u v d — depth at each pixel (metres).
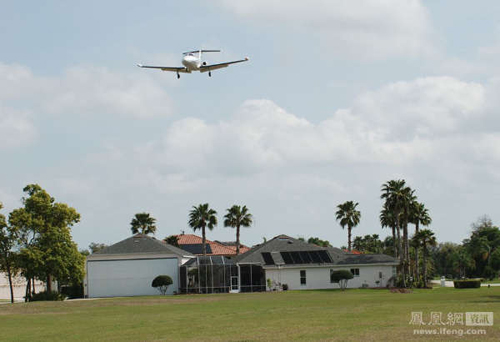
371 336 20.86
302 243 78.94
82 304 49.19
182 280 73.62
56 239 59.72
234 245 132.62
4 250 59.34
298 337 21.38
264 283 72.94
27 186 60.97
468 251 140.50
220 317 31.72
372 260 76.00
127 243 76.19
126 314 36.59
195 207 98.25
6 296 80.44
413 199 84.19
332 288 74.25
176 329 26.03
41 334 26.08
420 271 109.94
